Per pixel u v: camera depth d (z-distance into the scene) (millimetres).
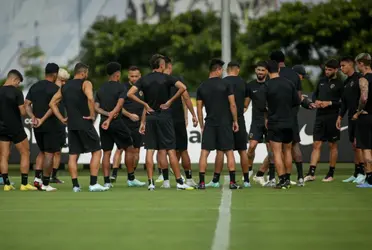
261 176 41844
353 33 113625
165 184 39312
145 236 21719
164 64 37875
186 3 169875
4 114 38625
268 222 24609
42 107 38594
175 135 40312
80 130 36875
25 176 39094
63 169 59344
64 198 33625
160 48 124875
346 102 42375
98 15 172500
